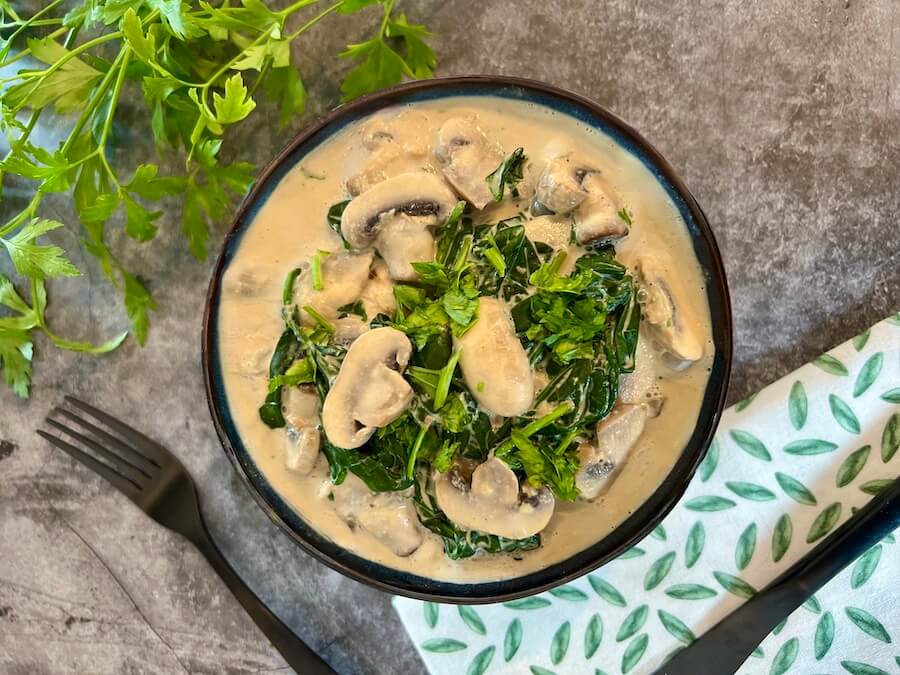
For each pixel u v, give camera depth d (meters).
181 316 0.47
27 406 0.48
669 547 0.45
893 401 0.44
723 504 0.45
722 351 0.40
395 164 0.40
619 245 0.41
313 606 0.47
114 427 0.47
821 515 0.44
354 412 0.39
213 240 0.46
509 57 0.45
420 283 0.40
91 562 0.48
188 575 0.48
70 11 0.44
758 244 0.45
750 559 0.45
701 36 0.45
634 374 0.41
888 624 0.44
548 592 0.46
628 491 0.41
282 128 0.46
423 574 0.42
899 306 0.45
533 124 0.40
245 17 0.40
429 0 0.45
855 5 0.44
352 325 0.41
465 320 0.39
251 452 0.42
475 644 0.46
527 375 0.39
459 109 0.40
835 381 0.44
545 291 0.39
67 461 0.48
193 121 0.44
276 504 0.42
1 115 0.42
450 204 0.40
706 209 0.45
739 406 0.45
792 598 0.43
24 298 0.47
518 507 0.40
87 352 0.47
